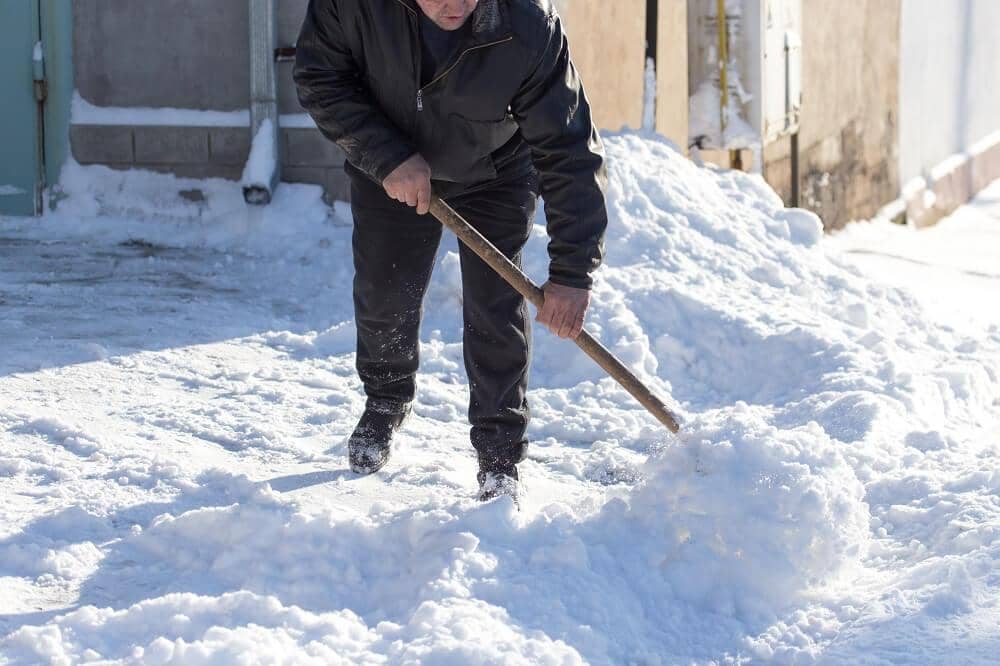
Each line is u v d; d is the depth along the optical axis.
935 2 13.84
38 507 3.71
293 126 7.81
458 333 5.95
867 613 3.09
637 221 6.88
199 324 5.99
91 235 7.66
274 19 7.70
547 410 5.08
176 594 3.00
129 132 7.91
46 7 7.83
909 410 5.00
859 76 11.90
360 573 3.27
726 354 5.72
